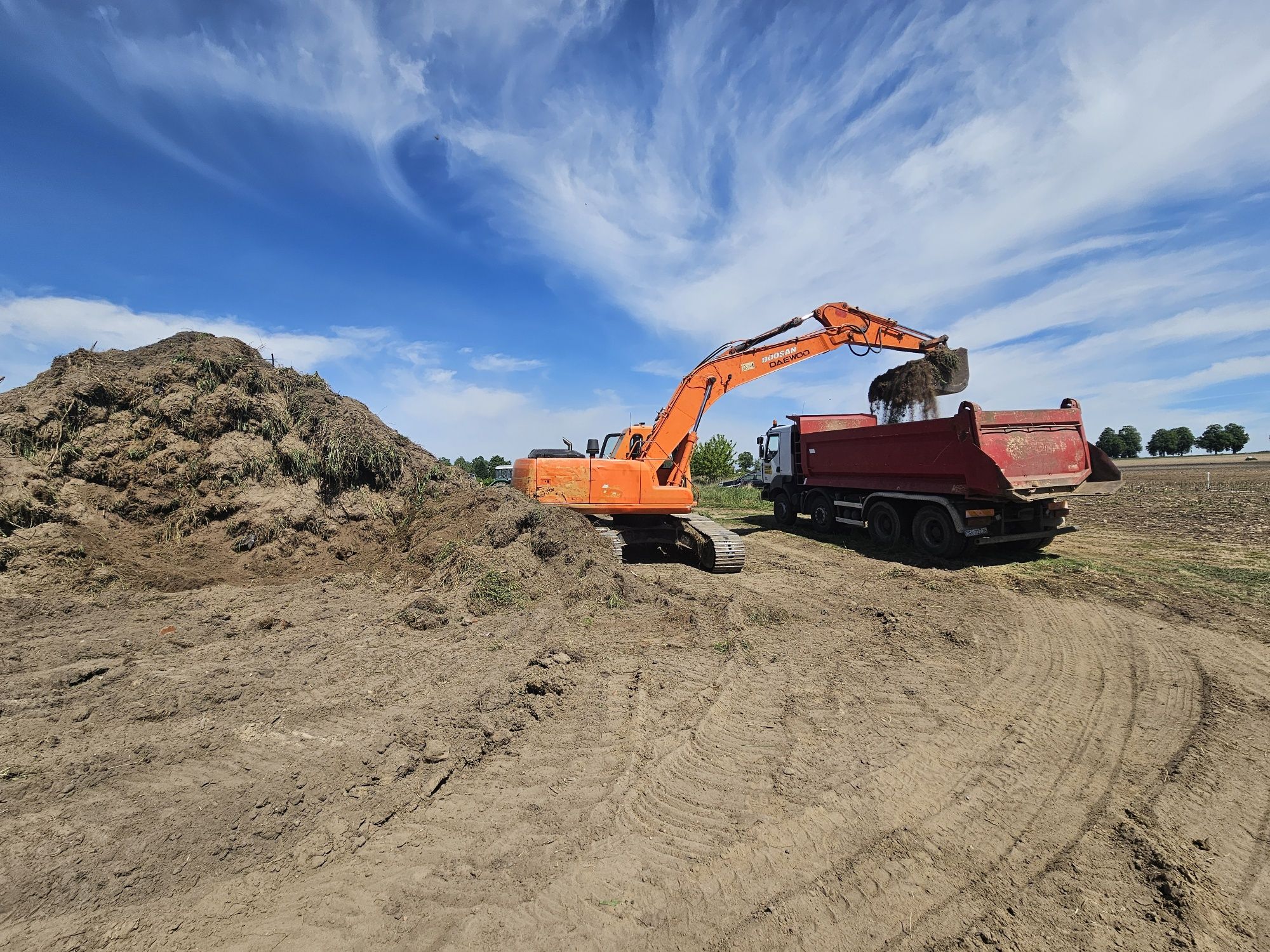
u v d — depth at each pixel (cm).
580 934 228
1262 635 589
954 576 878
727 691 457
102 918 221
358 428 803
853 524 1252
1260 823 304
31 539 555
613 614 629
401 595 624
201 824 270
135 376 725
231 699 391
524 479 947
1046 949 226
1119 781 342
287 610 566
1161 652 549
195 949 213
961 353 1232
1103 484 981
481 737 364
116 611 528
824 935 231
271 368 833
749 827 296
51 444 635
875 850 281
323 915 231
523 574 657
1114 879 264
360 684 423
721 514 1891
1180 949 226
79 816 269
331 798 298
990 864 273
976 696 458
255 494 704
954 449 977
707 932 232
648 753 364
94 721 354
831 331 1216
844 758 364
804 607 713
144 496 654
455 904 240
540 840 281
